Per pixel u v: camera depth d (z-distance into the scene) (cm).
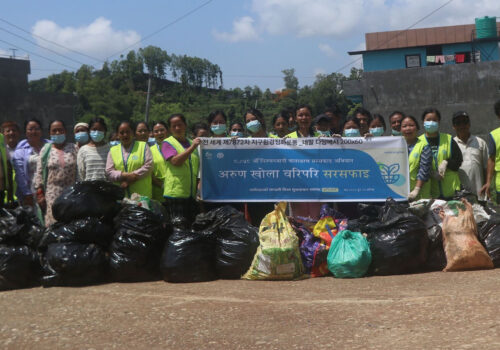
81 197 591
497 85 2056
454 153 656
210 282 565
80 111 7988
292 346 348
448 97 2091
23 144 773
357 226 595
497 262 574
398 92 2130
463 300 425
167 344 361
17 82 3112
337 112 789
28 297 513
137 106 8694
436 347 331
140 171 646
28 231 598
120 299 487
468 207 591
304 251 588
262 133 726
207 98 13075
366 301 448
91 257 563
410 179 663
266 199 663
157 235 587
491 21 3369
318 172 661
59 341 375
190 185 646
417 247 567
